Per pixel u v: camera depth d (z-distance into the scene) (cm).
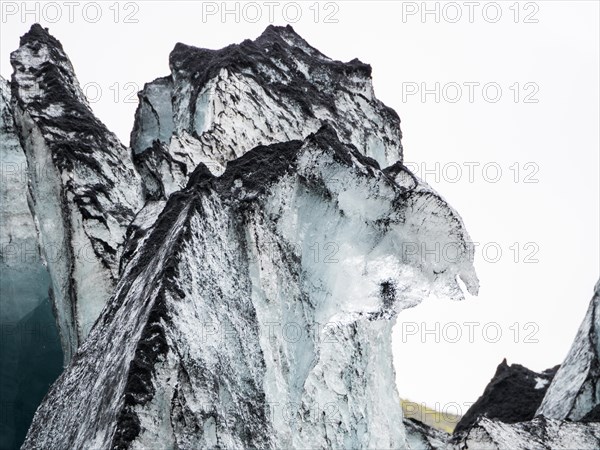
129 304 4159
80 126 5616
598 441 5316
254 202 4419
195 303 3991
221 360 3966
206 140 5472
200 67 6066
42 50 5931
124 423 3628
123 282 4369
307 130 5662
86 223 5375
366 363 5359
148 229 4862
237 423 3912
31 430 4262
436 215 4700
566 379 6312
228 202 4409
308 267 4591
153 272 4134
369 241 4684
